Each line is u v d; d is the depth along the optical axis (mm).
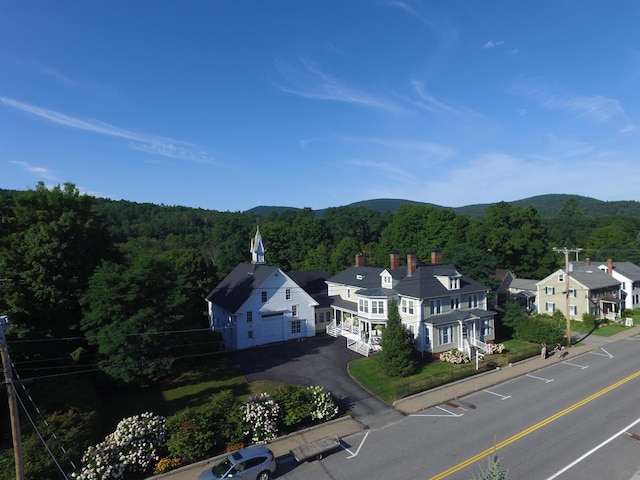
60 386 25062
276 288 44500
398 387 28906
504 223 75188
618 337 45438
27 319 30547
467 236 75688
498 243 71875
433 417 25281
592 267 64188
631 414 24422
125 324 29344
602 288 56344
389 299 41156
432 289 39906
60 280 31250
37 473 17516
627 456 19812
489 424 23875
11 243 31266
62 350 32344
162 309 31609
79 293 32312
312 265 83312
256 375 34219
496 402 27266
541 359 37312
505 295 64062
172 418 22125
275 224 92750
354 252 83938
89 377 29844
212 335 41719
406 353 32719
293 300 45594
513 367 35031
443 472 18891
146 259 32812
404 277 42688
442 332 38250
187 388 31672
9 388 15430
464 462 19688
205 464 20797
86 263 34438
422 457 20391
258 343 43281
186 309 34906
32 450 18406
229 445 22297
